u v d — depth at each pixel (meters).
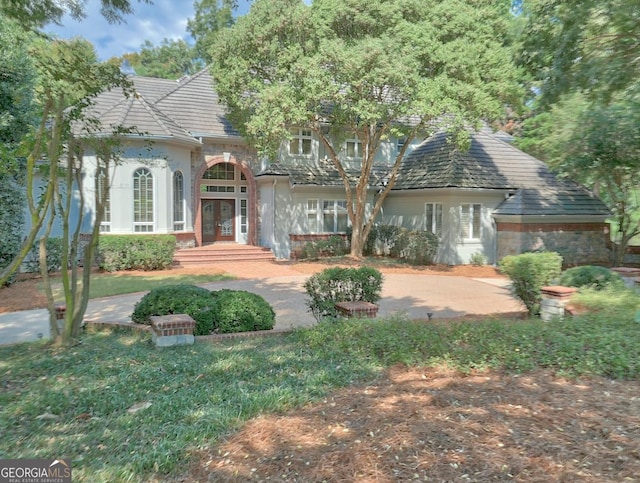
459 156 19.02
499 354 5.04
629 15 9.17
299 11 14.57
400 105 14.65
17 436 3.57
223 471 2.92
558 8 10.58
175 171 17.78
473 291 12.73
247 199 21.28
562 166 14.24
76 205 16.27
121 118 16.14
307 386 4.40
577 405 3.78
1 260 12.58
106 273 14.95
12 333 7.80
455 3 14.98
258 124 14.52
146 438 3.46
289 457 3.03
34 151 5.94
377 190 21.17
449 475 2.76
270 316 7.33
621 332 5.55
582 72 10.49
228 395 4.24
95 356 5.78
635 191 16.55
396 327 6.14
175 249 16.83
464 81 14.57
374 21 14.67
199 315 6.89
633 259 18.69
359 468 2.86
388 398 4.01
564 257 18.06
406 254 18.88
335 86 14.12
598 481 2.67
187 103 19.72
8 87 10.95
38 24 6.98
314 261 18.61
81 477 2.92
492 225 18.56
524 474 2.76
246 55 15.70
